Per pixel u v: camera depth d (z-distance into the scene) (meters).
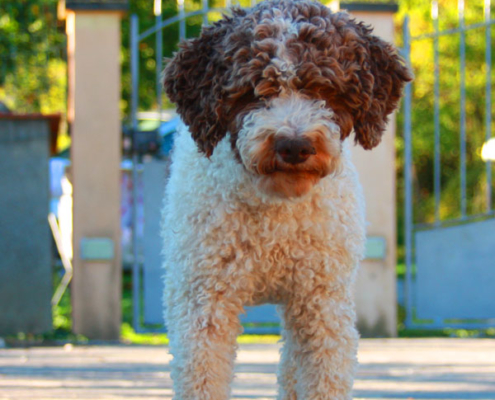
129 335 7.91
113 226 7.39
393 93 3.21
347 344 3.27
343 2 7.36
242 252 3.17
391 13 7.37
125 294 11.83
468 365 5.90
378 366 5.87
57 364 5.95
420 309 7.90
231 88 2.96
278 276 3.25
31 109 9.30
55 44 10.05
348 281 3.28
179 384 3.20
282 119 2.84
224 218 3.14
